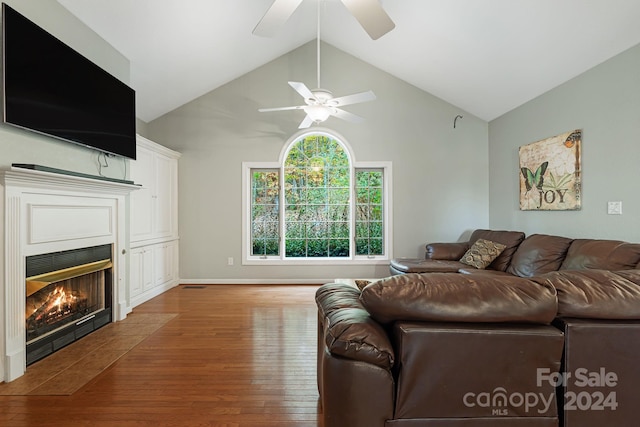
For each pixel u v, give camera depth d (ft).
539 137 13.38
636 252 8.15
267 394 6.76
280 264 17.38
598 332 3.73
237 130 17.34
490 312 3.66
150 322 11.32
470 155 17.39
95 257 10.56
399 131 17.34
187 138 17.28
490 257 13.21
